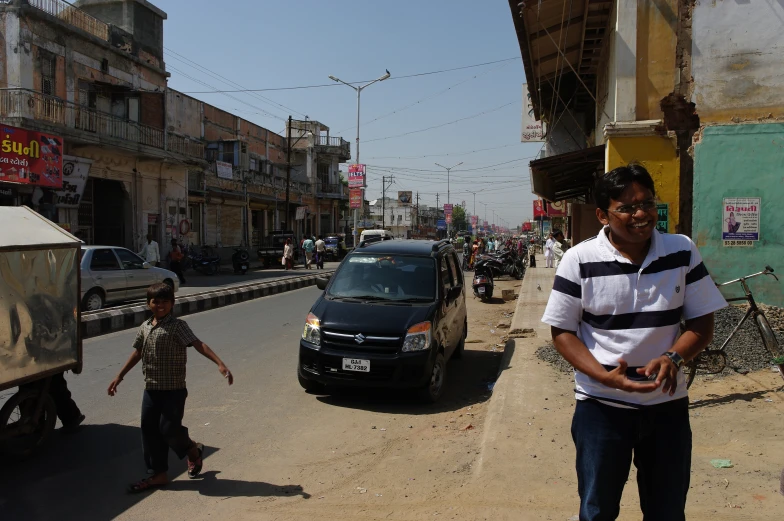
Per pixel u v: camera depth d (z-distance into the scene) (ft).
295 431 19.04
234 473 15.58
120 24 87.97
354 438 18.42
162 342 14.34
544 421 17.81
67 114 71.05
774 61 29.55
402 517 12.70
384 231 113.70
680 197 30.68
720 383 20.56
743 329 25.54
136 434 18.51
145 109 87.20
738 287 29.04
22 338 15.52
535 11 39.06
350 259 26.84
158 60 93.76
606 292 8.13
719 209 29.60
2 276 14.94
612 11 39.50
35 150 61.21
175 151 92.27
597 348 8.22
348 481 14.97
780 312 27.68
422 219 394.11
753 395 18.94
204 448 17.43
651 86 31.12
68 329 17.17
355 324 21.95
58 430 18.83
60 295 16.88
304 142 175.22
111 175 81.35
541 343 29.43
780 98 29.43
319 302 24.18
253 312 46.88
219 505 13.62
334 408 21.62
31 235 16.28
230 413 20.84
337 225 197.98
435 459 16.38
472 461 16.05
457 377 26.94
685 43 30.71
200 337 35.24
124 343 33.06
